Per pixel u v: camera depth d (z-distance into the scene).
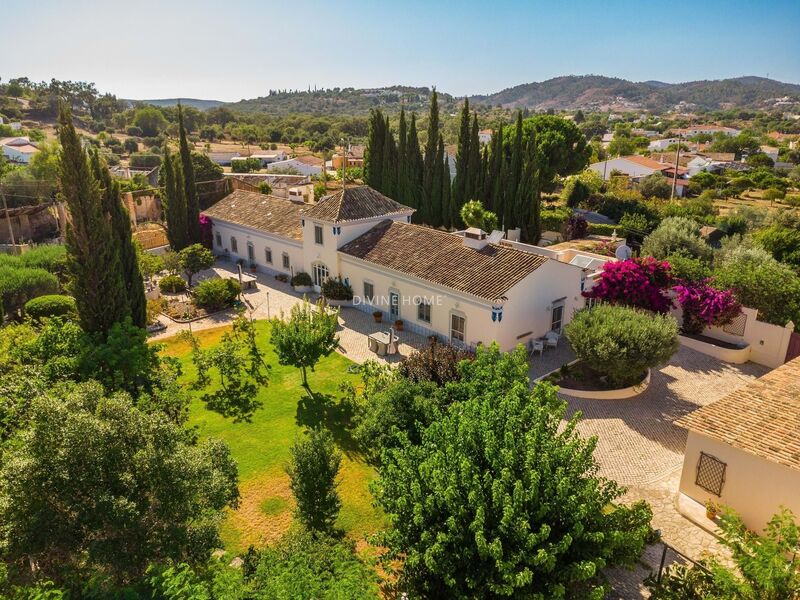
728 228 55.03
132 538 10.55
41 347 20.14
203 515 11.59
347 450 19.14
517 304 25.48
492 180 47.44
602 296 27.73
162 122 156.88
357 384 23.69
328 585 10.26
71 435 10.27
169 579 9.30
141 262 35.56
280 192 58.41
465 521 10.48
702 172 97.12
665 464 18.34
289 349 21.80
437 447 12.21
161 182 53.69
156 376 20.33
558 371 24.47
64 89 184.75
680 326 28.81
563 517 10.58
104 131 146.00
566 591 10.91
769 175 97.44
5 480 10.25
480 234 28.11
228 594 9.48
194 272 37.16
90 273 22.70
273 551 12.44
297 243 37.00
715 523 15.25
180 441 12.34
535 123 72.38
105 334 23.20
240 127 171.00
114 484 10.68
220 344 26.03
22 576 11.16
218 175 67.19
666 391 23.36
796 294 26.67
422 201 48.12
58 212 44.81
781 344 25.39
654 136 190.12
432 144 47.00
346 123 188.00
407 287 29.12
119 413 11.23
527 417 12.60
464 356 19.16
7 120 130.88
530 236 47.84
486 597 10.17
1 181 53.88
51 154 60.31
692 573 10.63
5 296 30.14
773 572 8.94
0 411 13.88
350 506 16.31
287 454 18.81
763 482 14.41
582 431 20.33
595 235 57.22
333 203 34.38
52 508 10.45
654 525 15.43
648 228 54.28
